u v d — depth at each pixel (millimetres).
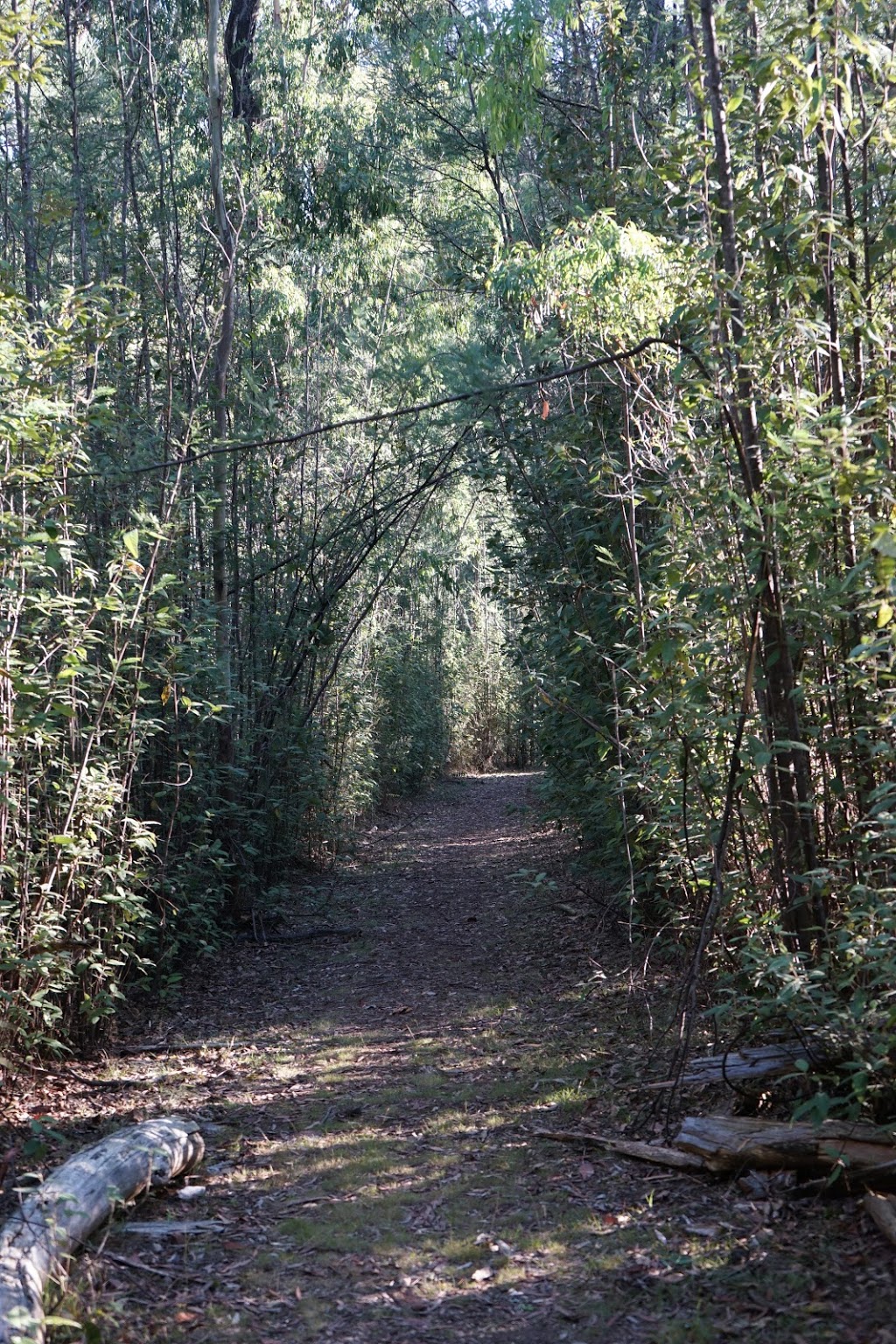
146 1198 3945
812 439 3324
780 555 3980
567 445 6520
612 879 7098
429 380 10727
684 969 6082
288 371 11758
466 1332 3043
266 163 10930
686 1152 3930
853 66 4426
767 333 4094
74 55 8617
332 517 10148
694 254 4477
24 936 5180
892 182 4426
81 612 5434
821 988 3875
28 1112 4977
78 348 5660
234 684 9070
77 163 8305
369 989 7316
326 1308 3191
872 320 3912
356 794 12938
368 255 13188
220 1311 3170
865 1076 3430
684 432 4969
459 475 10164
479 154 12797
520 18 8047
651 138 7578
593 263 5348
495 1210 3795
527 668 8625
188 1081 5496
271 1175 4211
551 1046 5637
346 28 12180
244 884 8883
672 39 8414
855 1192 3529
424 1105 4941
